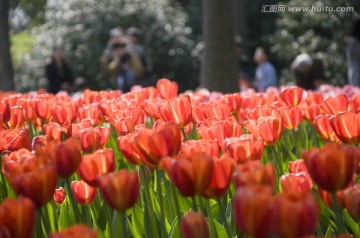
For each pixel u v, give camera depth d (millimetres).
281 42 23234
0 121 3697
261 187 1923
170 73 26844
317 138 4645
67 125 3676
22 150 2703
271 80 15336
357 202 2271
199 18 31359
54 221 2986
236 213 1920
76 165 2588
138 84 15523
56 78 16594
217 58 11422
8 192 3510
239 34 25734
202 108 3803
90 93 5238
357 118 2982
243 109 4684
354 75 11383
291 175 2539
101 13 26453
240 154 2580
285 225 1862
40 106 4379
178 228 2766
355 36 11438
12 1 28203
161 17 26938
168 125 2504
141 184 3303
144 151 2506
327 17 21562
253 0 30234
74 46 26234
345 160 2227
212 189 2338
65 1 26688
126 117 3479
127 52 15430
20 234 2059
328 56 21516
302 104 4402
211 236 2611
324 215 3158
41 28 28078
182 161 2234
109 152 2588
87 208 2973
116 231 2920
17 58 27125
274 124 3191
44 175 2266
